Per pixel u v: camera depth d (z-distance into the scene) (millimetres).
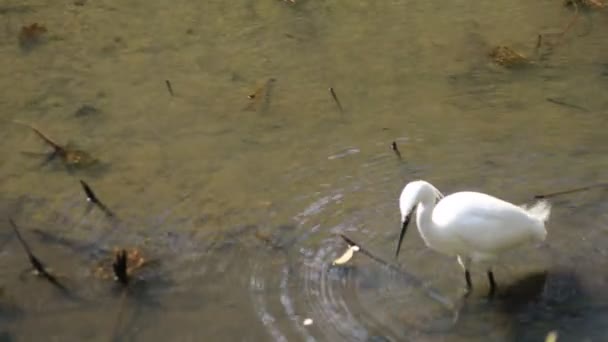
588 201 7160
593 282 6531
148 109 8414
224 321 6340
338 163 7699
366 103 8336
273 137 8023
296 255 6859
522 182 7383
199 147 7957
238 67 8859
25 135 8156
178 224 7195
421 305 6422
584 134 7828
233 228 7129
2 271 6859
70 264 6902
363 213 7199
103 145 8031
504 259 6770
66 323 6414
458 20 9305
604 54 8750
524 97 8289
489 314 6340
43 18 9562
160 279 6719
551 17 9289
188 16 9562
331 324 6266
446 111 8188
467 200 6305
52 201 7477
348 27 9297
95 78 8805
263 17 9500
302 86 8578
